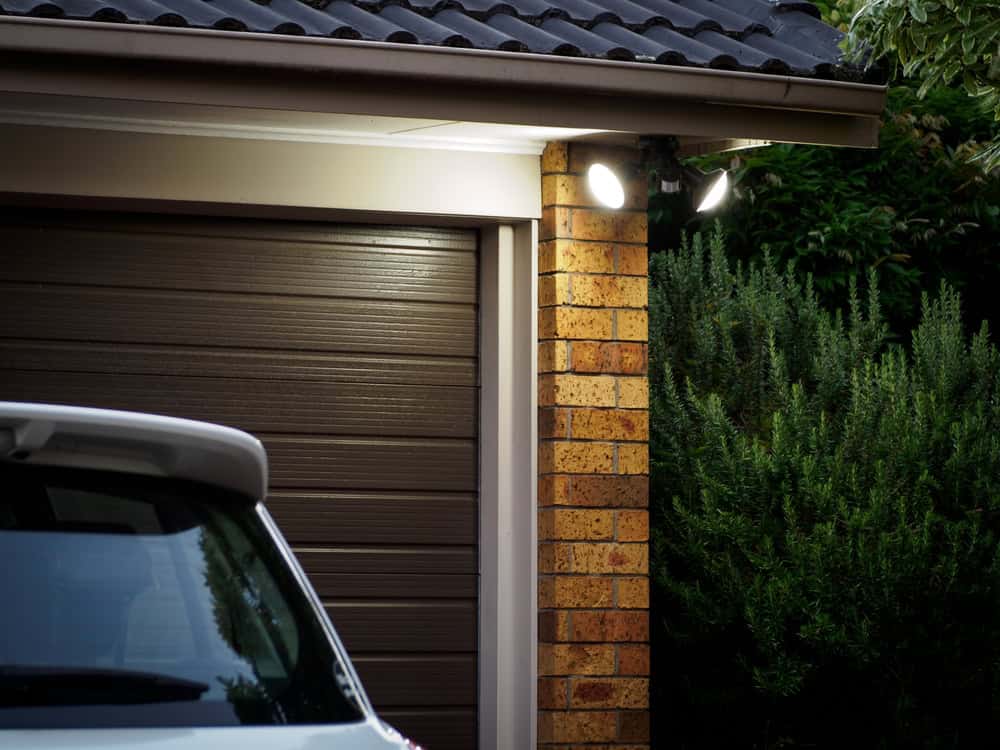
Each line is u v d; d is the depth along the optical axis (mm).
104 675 2896
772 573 8727
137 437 3104
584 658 7508
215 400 7395
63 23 6078
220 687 2973
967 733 9117
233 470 3258
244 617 3119
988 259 13258
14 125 6977
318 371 7539
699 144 7949
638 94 6793
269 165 7270
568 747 7457
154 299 7352
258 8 6660
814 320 10305
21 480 3072
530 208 7633
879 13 7824
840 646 8617
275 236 7535
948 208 12953
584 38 7020
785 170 12383
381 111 6551
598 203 7664
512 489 7668
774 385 9703
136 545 3092
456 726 7594
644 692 7574
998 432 9633
